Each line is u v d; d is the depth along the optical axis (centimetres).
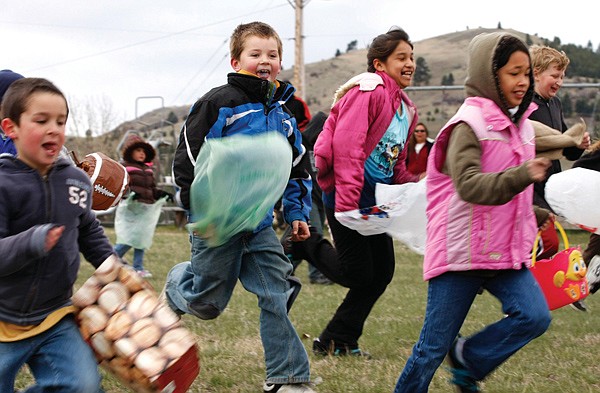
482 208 379
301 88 2886
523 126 398
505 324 388
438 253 389
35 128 326
